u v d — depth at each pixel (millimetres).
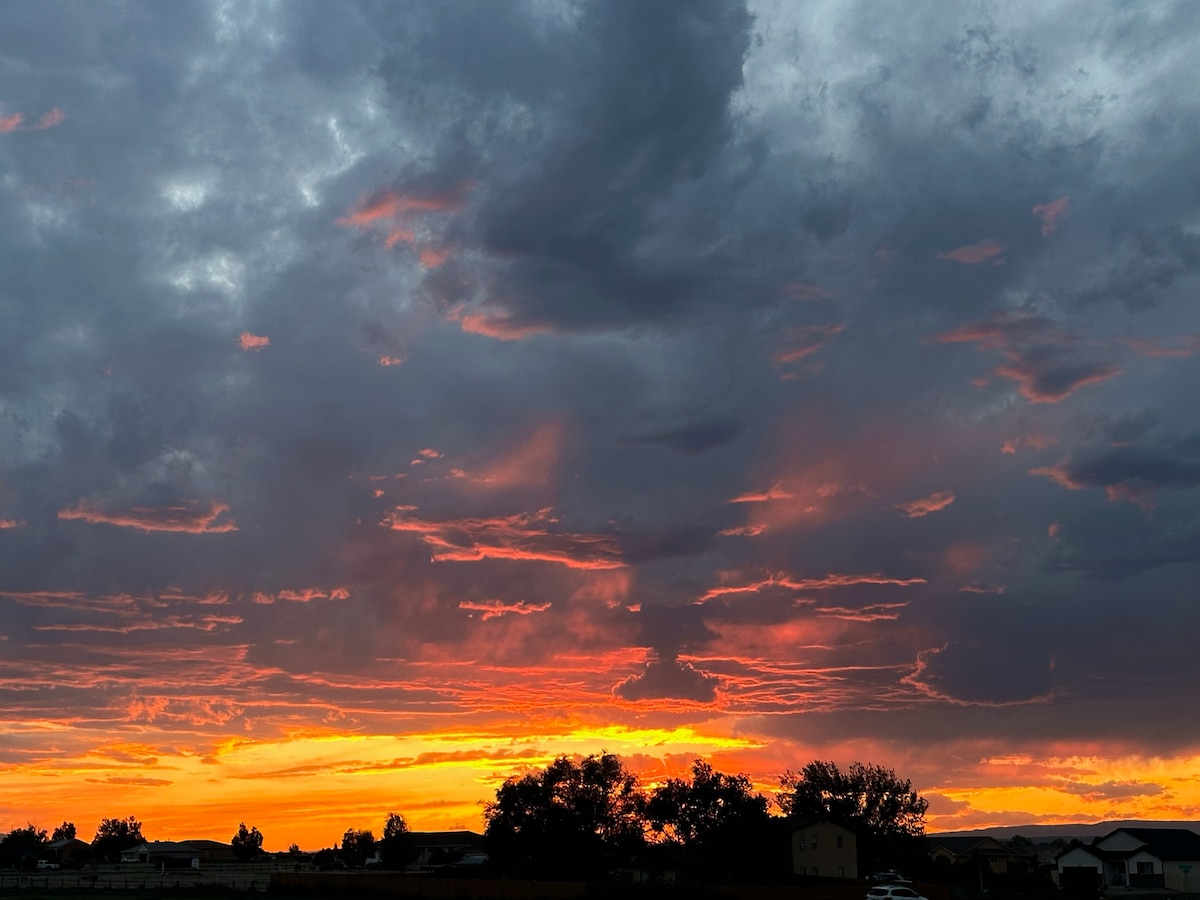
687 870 109875
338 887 112062
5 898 101375
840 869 111812
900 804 130500
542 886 95688
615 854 114438
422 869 158875
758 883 104688
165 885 128875
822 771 131750
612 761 116812
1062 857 142500
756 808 112875
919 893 92500
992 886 124438
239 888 118500
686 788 113125
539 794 115188
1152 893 126438
